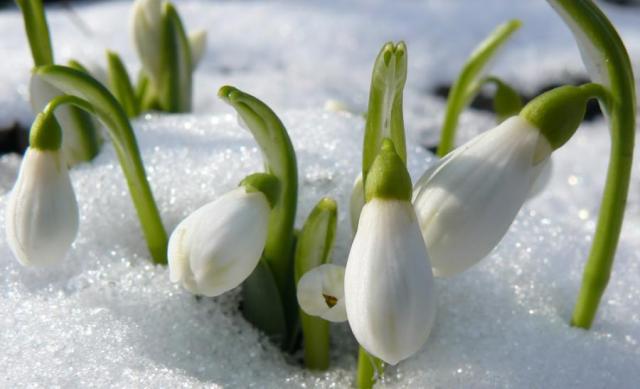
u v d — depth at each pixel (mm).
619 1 674
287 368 305
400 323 253
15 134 430
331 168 330
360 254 256
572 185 439
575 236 334
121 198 327
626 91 281
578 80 536
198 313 305
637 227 356
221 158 335
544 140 267
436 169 267
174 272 268
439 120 496
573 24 280
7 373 286
